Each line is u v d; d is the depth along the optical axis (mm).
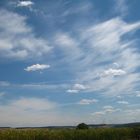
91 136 44188
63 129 43531
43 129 40844
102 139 45812
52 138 39969
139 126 55312
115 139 47688
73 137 42219
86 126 50500
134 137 52156
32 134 38281
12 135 36562
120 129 50625
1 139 35688
